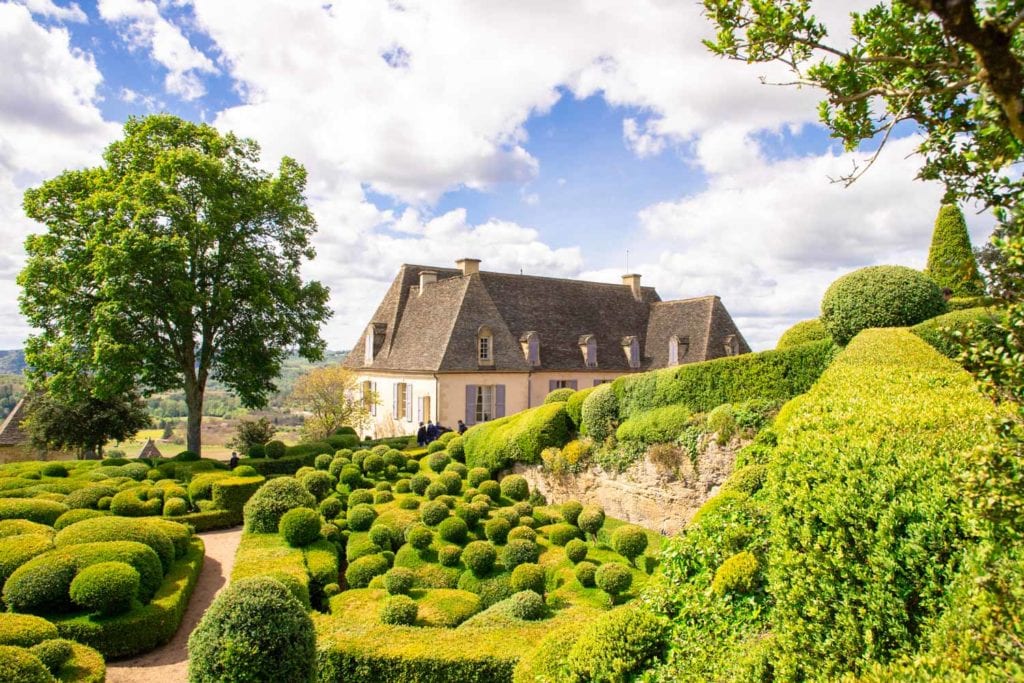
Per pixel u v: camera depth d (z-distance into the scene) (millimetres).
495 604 11570
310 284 29734
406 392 34094
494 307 34438
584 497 19484
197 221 24172
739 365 16469
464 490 18688
